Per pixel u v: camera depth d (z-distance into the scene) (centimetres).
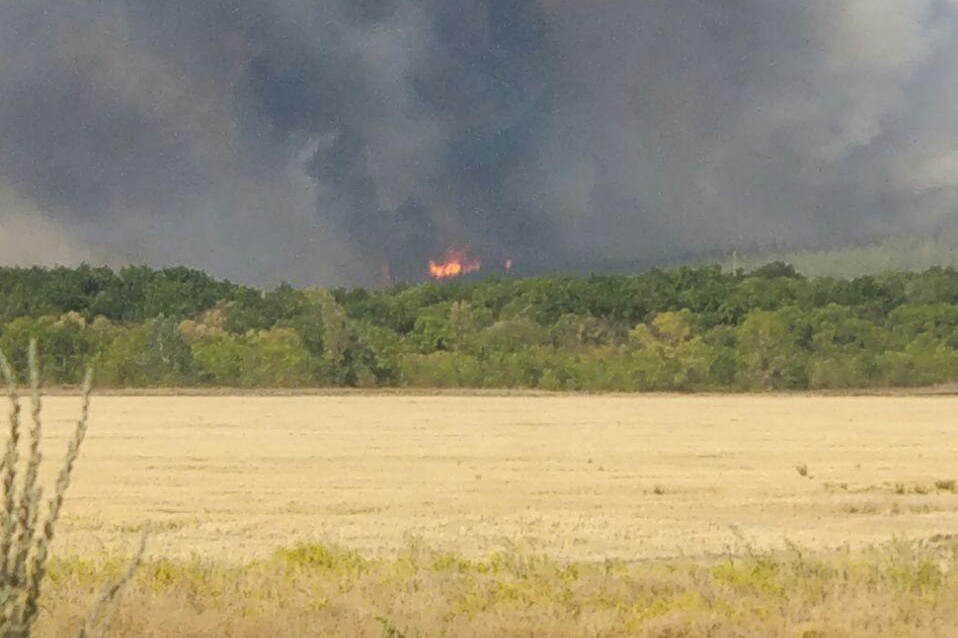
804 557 3431
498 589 2723
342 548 3662
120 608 2312
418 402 15300
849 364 19212
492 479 6594
